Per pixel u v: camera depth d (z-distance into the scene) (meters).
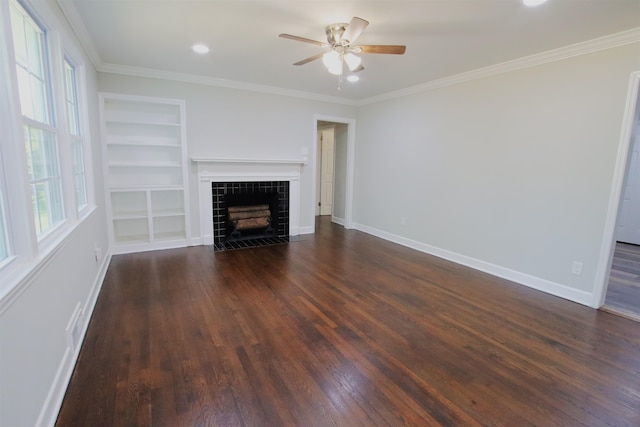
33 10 1.79
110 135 4.30
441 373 2.07
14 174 1.42
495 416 1.73
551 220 3.34
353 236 5.69
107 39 3.07
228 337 2.42
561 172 3.22
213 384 1.91
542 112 3.33
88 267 2.78
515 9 2.34
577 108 3.07
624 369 2.14
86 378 1.93
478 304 3.08
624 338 2.51
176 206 4.88
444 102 4.37
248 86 4.83
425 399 1.84
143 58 3.65
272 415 1.70
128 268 3.82
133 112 4.39
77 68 3.00
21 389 1.31
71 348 2.03
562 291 3.28
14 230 1.43
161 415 1.67
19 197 1.43
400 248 4.98
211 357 2.17
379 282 3.58
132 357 2.14
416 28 2.71
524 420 1.70
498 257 3.85
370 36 2.89
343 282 3.56
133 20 2.64
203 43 3.16
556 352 2.32
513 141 3.61
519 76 3.50
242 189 5.12
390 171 5.37
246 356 2.19
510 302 3.14
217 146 4.78
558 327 2.67
